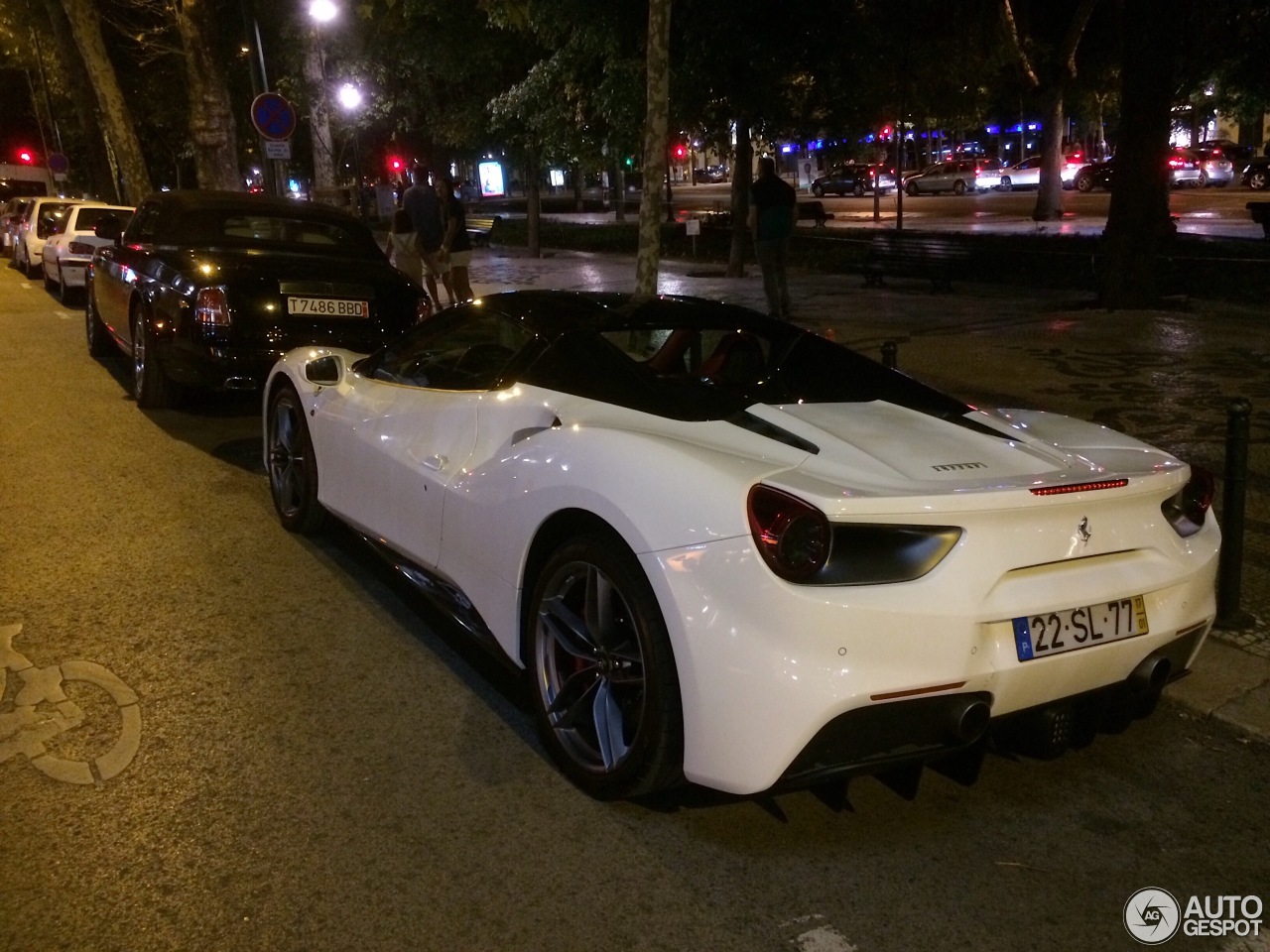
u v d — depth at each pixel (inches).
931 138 2559.1
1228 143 1662.2
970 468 122.3
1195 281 589.0
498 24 545.6
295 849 119.9
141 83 1375.5
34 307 624.4
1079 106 1393.9
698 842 123.0
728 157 760.3
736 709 109.4
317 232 355.6
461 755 140.9
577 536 128.3
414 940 105.7
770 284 518.6
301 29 1029.8
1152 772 140.8
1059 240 745.0
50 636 174.7
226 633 177.3
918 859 121.0
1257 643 171.9
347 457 190.5
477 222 1154.0
